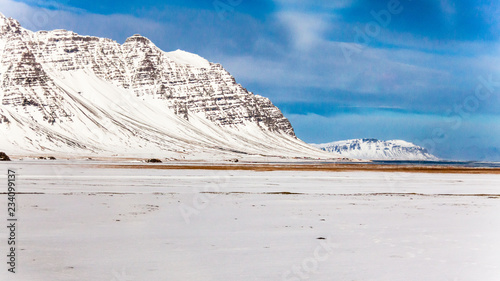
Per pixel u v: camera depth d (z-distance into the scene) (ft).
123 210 120.78
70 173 296.71
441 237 87.81
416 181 266.77
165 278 60.44
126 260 68.95
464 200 158.10
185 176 280.92
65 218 106.11
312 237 87.25
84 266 65.51
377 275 62.59
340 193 179.93
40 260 68.54
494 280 60.85
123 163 573.74
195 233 90.17
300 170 425.28
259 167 480.64
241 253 74.02
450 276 62.39
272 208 129.39
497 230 95.76
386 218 111.75
